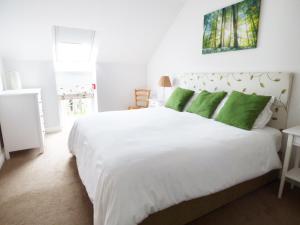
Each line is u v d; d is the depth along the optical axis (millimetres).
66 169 2432
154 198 1222
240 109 2119
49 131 3873
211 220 1619
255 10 2279
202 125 2145
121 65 4457
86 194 1940
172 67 3859
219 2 2736
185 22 3393
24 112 2678
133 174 1209
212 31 2861
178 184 1312
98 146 1600
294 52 2002
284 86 2062
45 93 3709
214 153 1513
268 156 1827
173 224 1417
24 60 3426
